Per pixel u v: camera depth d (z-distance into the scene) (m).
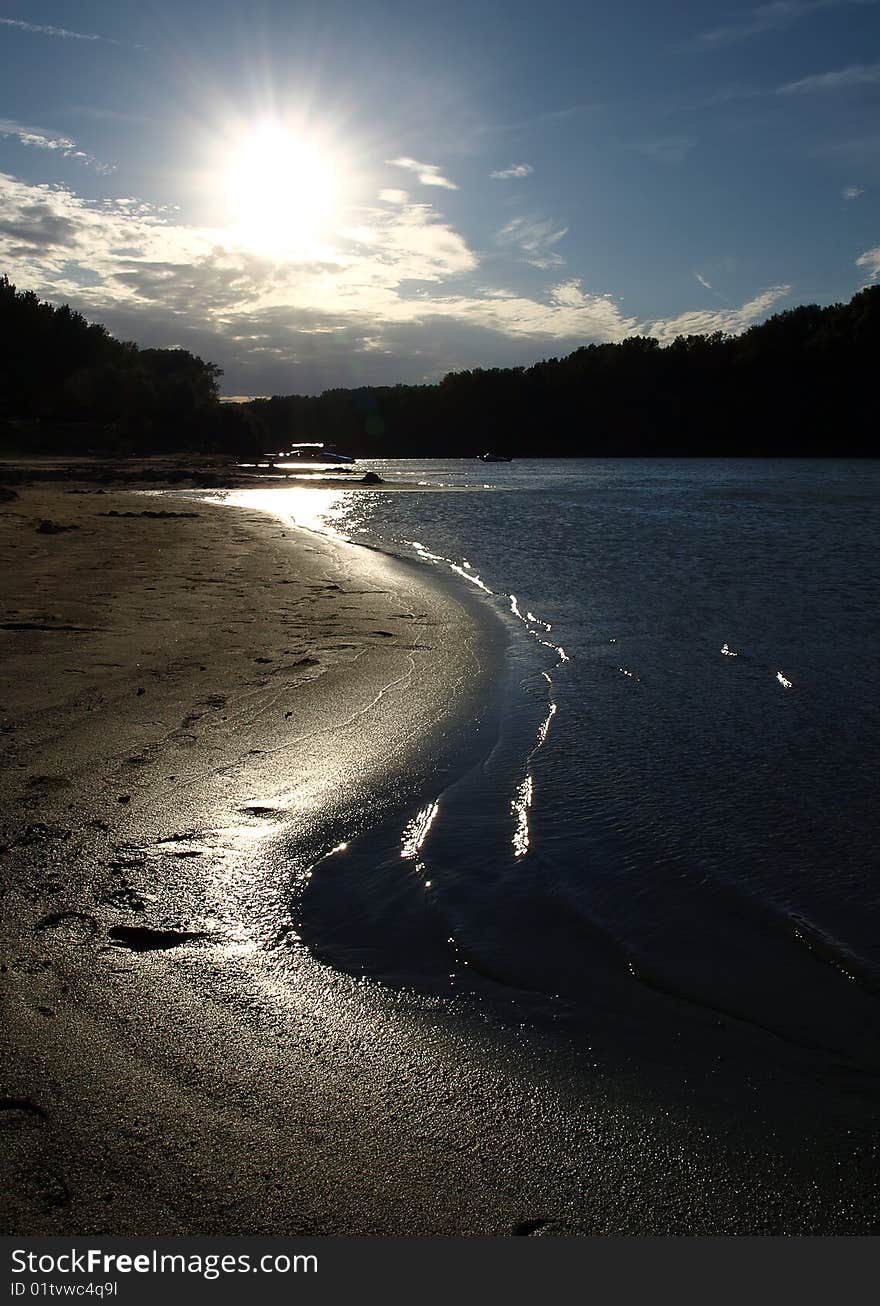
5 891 3.86
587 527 21.38
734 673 7.55
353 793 5.11
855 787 5.11
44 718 6.04
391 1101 2.74
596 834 4.59
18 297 80.62
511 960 3.50
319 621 9.66
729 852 4.37
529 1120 2.68
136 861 4.18
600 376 114.81
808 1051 2.98
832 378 93.62
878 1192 2.42
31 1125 2.57
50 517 19.95
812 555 15.24
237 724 6.11
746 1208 2.38
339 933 3.69
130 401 71.69
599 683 7.32
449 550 16.89
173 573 12.53
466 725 6.29
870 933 3.66
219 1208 2.34
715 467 70.88
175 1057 2.90
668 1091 2.80
